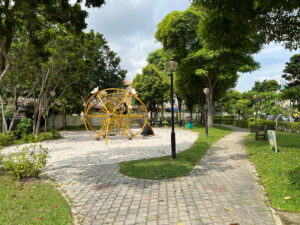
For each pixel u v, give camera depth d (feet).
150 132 52.03
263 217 10.58
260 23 15.52
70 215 11.20
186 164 21.36
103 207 12.22
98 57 73.26
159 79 87.71
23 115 62.49
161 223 10.36
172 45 65.41
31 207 11.89
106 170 20.15
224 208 11.68
